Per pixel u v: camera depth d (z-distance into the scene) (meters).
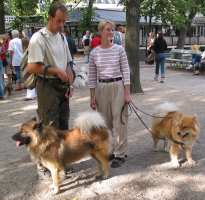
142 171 6.02
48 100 5.60
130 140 7.61
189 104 10.91
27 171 6.22
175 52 21.28
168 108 6.58
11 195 5.39
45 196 5.31
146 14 26.20
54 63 5.52
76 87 13.98
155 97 11.98
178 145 6.17
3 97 12.48
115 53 5.94
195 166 6.20
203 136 7.71
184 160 6.46
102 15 32.34
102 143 5.55
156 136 6.75
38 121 5.26
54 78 5.55
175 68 20.64
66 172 5.99
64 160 5.29
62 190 5.46
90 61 6.10
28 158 6.79
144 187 5.48
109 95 6.04
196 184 5.54
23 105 11.34
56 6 5.36
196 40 43.94
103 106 6.12
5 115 10.17
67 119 6.00
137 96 12.14
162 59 15.58
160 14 26.09
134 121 8.95
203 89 13.44
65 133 5.39
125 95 6.06
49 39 5.46
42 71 5.38
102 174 5.81
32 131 5.10
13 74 14.14
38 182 5.77
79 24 24.36
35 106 11.13
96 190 5.43
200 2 29.38
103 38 5.92
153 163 6.35
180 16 26.47
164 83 15.15
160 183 5.59
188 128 6.03
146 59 24.00
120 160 6.30
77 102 11.53
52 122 5.43
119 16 33.09
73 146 5.29
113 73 5.97
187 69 19.66
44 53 5.46
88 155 5.55
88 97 12.21
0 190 5.55
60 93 5.68
